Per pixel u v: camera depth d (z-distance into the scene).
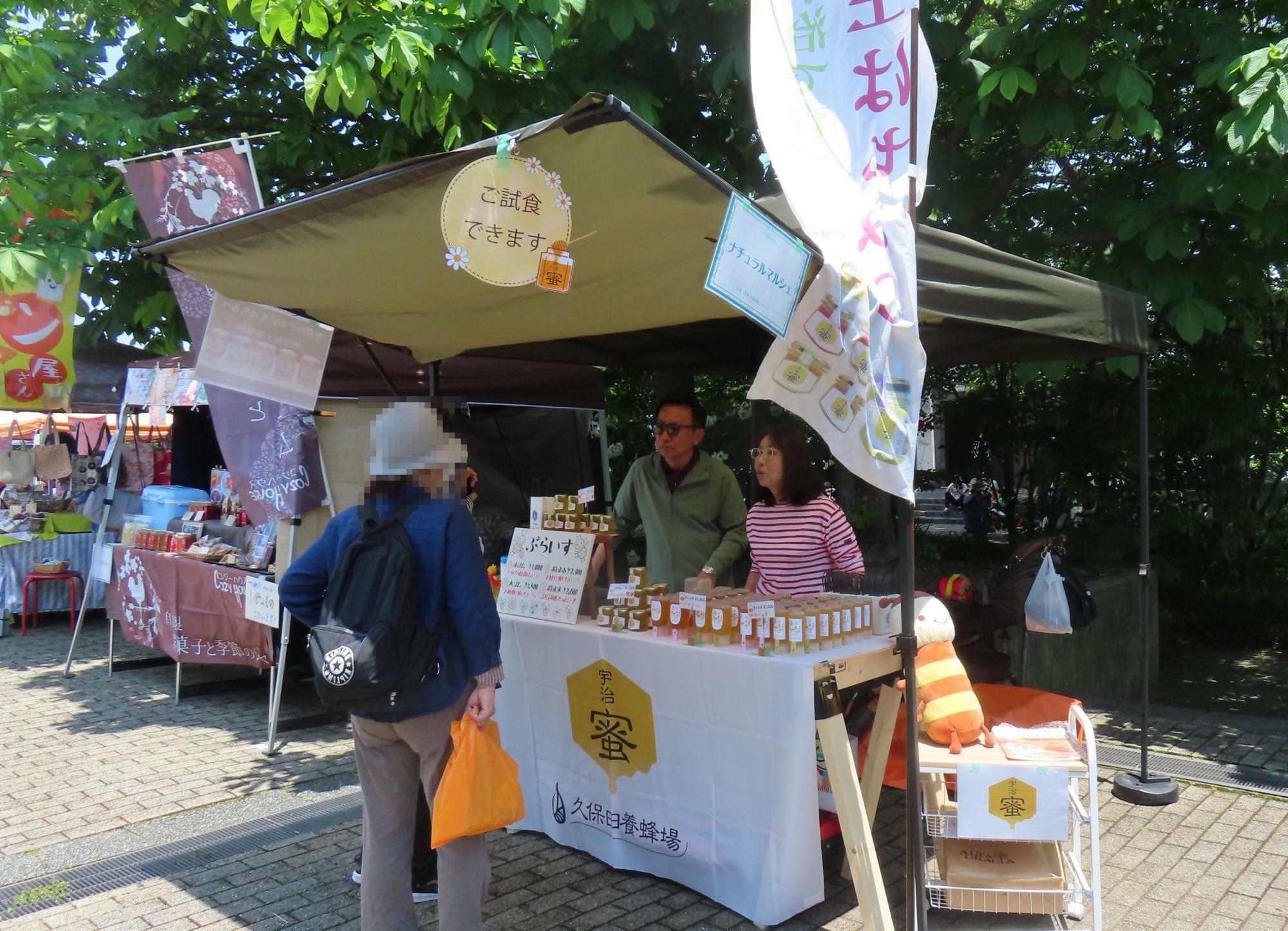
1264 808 4.30
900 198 2.69
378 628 2.45
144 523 6.84
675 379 6.57
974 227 5.98
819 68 2.57
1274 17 5.55
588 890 3.43
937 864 3.42
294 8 4.62
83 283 7.78
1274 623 8.51
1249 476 8.10
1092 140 5.68
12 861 3.82
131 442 8.62
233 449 5.41
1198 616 8.37
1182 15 5.31
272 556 5.64
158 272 7.66
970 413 7.98
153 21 6.45
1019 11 6.13
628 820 3.51
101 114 6.11
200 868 3.74
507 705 3.93
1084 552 7.62
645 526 4.57
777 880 3.00
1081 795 4.47
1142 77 4.80
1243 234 5.48
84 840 4.03
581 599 3.69
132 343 8.62
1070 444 7.63
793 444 3.86
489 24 4.58
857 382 2.53
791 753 2.92
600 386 7.30
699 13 5.31
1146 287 5.24
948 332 4.40
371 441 2.73
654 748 3.38
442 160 2.41
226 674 7.07
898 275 2.68
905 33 2.65
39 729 5.73
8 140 5.91
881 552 6.71
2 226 6.11
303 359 3.84
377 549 2.58
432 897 3.36
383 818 2.73
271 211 2.85
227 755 5.21
